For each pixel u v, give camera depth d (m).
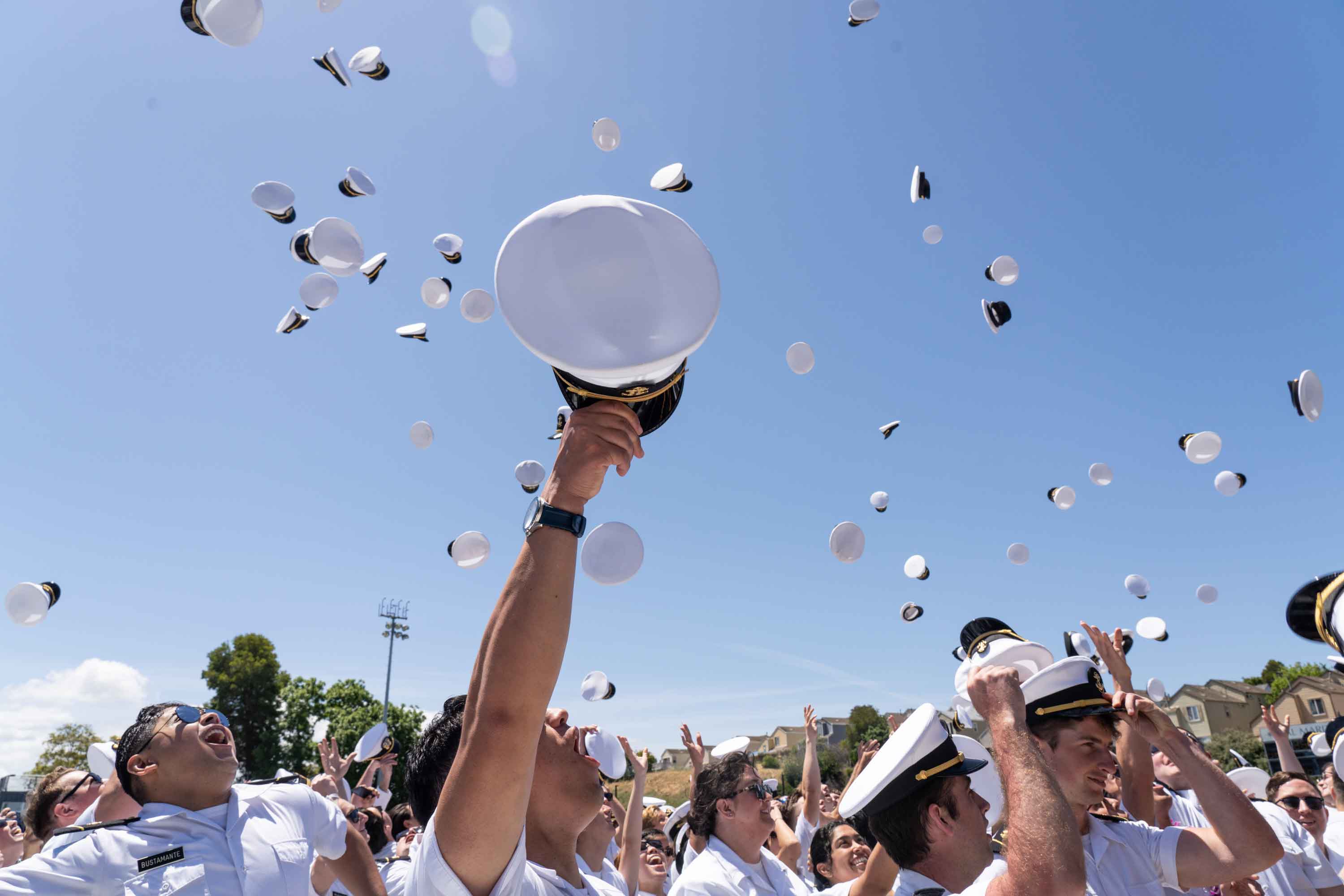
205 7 2.14
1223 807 2.58
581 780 2.08
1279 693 46.19
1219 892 3.73
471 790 1.19
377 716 50.12
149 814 2.92
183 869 2.78
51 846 2.78
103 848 2.77
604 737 4.29
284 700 49.44
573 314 1.13
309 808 3.36
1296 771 5.47
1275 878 4.62
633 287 1.14
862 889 3.11
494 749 1.19
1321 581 1.31
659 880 5.94
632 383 1.17
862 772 2.25
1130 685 3.21
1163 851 2.71
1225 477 4.48
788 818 7.13
